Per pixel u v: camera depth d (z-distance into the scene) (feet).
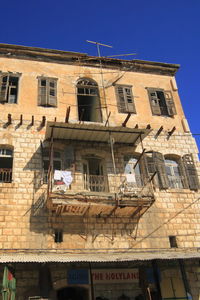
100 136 54.90
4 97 56.75
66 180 48.78
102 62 68.03
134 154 58.44
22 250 44.45
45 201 48.70
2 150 53.47
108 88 65.00
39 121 56.39
